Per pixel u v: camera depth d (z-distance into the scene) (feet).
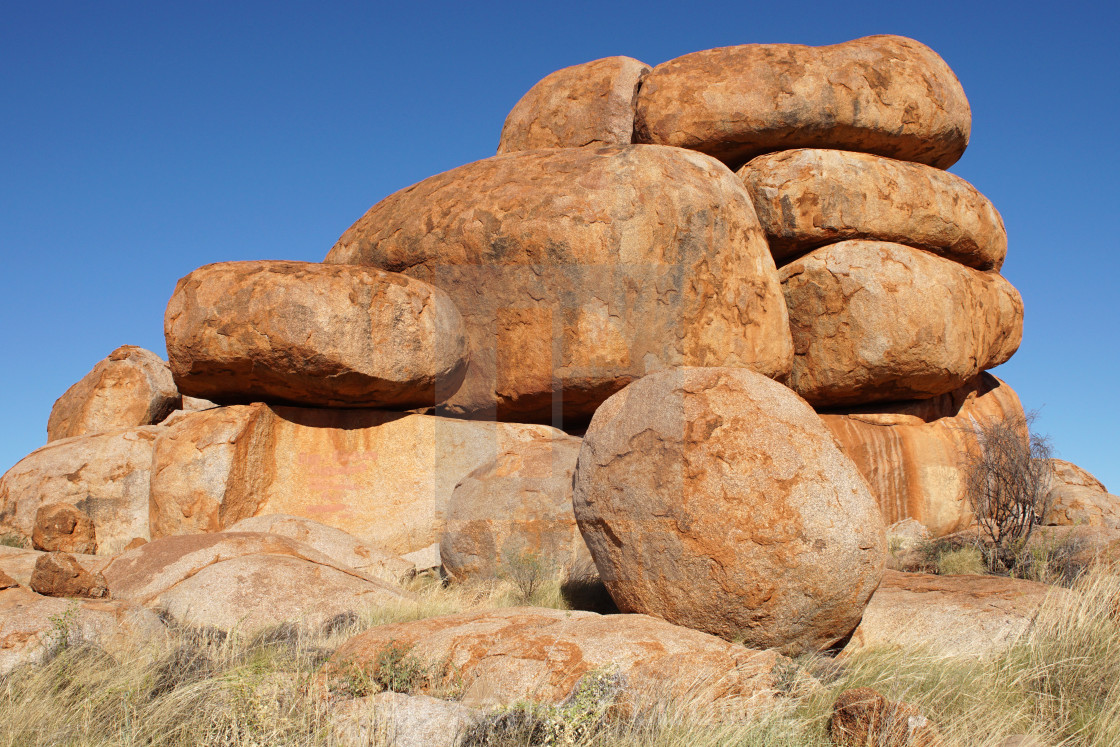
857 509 17.25
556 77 47.65
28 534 38.86
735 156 43.50
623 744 12.35
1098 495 41.55
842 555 16.84
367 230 40.16
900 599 21.24
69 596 20.95
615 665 14.30
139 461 39.91
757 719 13.32
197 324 33.01
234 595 21.67
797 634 17.34
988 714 14.47
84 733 13.41
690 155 37.55
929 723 13.23
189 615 21.04
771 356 38.11
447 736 12.61
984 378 48.98
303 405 35.50
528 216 34.47
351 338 32.68
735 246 36.91
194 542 25.27
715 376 18.51
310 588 22.40
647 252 34.47
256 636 19.54
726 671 14.51
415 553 32.58
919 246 42.68
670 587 17.74
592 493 19.19
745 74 41.93
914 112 42.88
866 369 40.50
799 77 41.63
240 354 32.65
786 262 42.96
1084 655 16.56
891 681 15.72
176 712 13.76
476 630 16.34
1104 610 18.30
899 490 40.88
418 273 37.19
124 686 15.15
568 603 23.68
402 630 17.07
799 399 18.65
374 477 34.30
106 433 42.45
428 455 34.32
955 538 34.94
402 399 35.19
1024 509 33.45
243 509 33.01
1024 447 34.91
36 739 13.32
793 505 16.89
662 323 34.55
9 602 19.03
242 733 12.82
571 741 12.15
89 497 39.09
